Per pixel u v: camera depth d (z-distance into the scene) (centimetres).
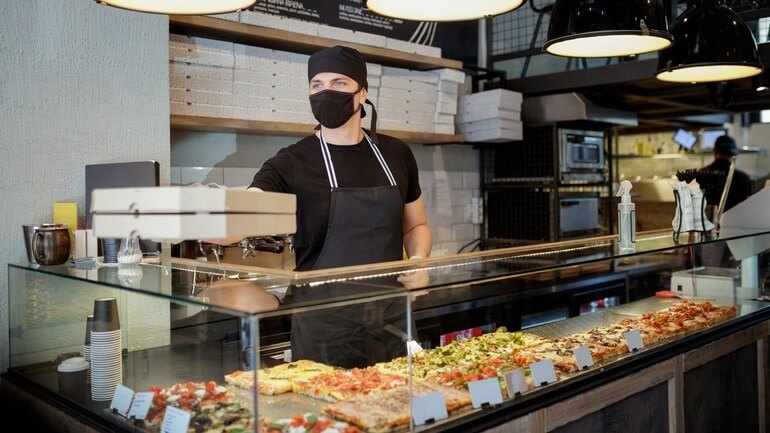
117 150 264
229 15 317
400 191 263
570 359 216
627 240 272
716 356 270
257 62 328
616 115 462
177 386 162
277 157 247
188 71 304
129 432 172
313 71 242
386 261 248
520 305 266
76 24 253
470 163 489
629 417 225
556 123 446
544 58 488
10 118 239
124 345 183
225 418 150
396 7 223
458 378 190
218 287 175
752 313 310
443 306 221
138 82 270
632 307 320
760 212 361
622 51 260
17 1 239
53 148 249
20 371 229
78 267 218
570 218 459
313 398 167
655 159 852
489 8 222
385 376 170
